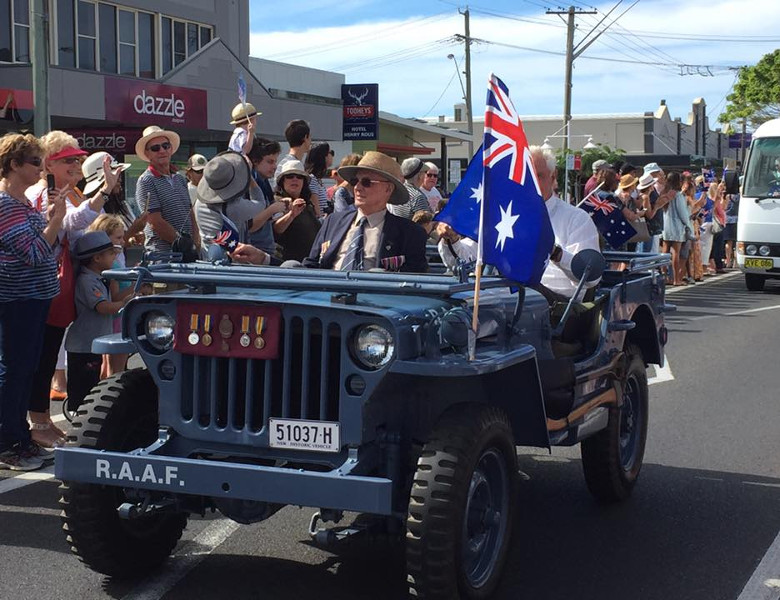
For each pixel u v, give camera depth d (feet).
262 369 13.64
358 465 13.06
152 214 26.78
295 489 12.67
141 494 14.46
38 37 38.22
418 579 12.84
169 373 14.03
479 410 13.56
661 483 21.22
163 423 14.03
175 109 65.87
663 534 18.03
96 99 60.29
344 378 12.98
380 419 13.41
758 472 22.09
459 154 193.36
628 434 20.45
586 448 19.19
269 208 22.07
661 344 21.80
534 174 14.47
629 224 25.44
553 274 19.44
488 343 14.43
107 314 22.80
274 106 77.15
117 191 30.07
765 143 62.69
